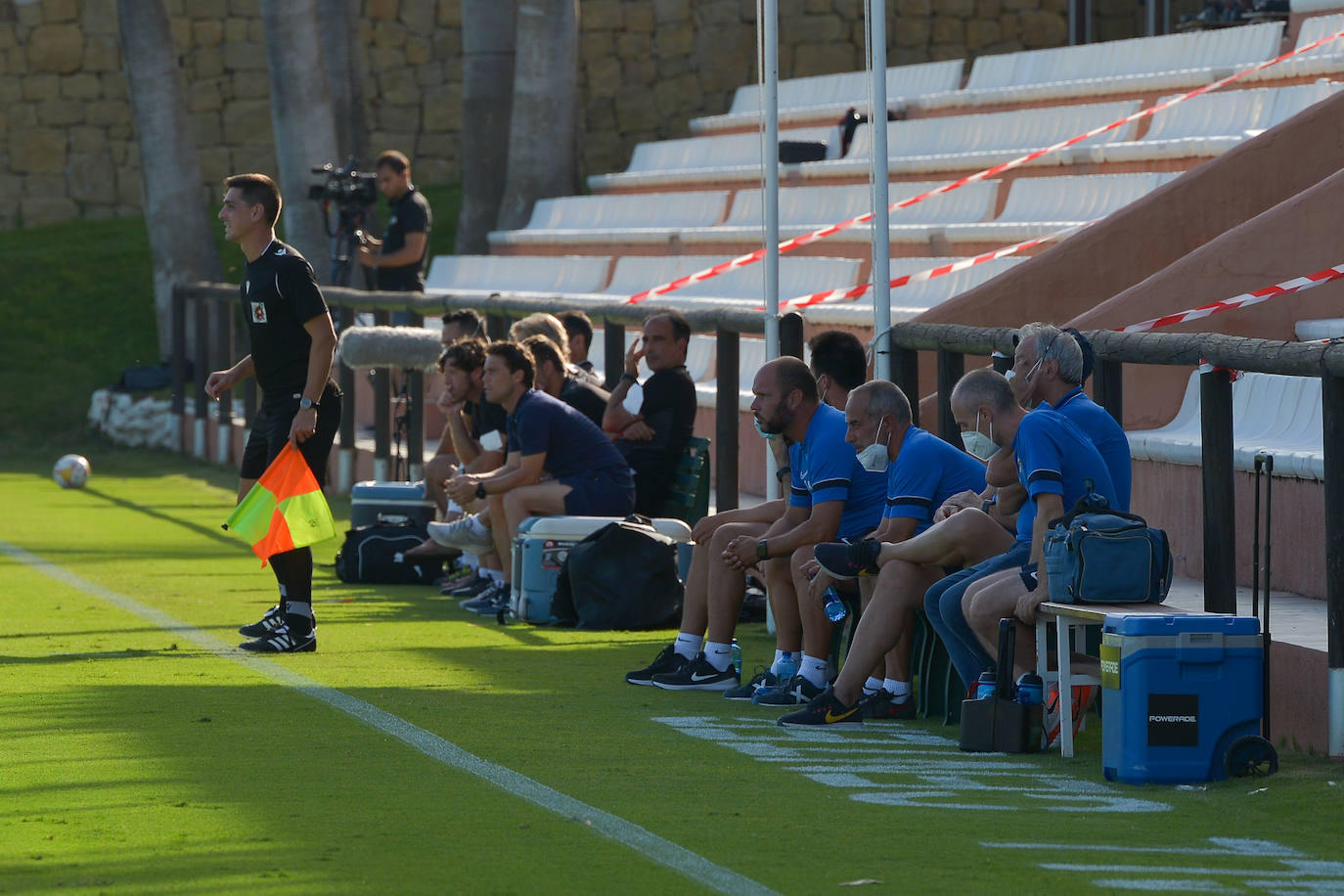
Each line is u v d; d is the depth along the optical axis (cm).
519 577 3444
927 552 2431
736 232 6088
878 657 2466
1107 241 4069
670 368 3766
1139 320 3672
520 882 1600
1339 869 1677
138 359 8019
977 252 5006
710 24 9238
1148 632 2075
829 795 1998
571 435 3541
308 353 3044
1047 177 5141
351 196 6519
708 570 2780
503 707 2541
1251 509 3005
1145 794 2023
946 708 2505
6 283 8612
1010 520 2495
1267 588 2164
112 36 9419
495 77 7900
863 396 2550
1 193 9381
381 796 1953
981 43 9038
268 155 9419
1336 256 3688
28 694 2581
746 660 3038
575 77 7875
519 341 3881
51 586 3841
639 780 2070
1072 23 8881
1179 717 2080
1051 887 1600
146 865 1648
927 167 5909
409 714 2470
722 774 2114
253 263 3039
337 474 6078
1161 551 2198
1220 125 5031
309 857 1683
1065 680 2231
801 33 9138
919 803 1962
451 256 7538
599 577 3353
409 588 3988
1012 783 2088
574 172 7919
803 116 7469
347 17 8150
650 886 1591
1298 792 2008
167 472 6675
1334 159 4119
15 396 7738
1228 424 2322
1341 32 5200
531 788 2006
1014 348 2650
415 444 5234
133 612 3459
